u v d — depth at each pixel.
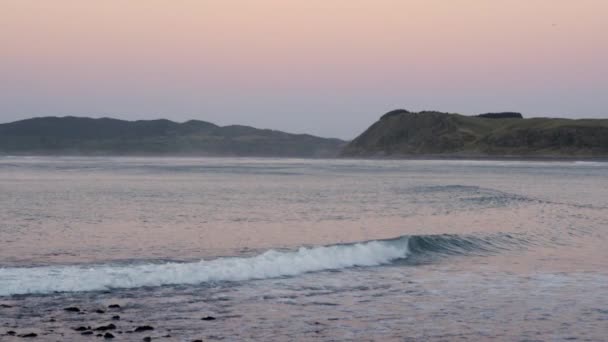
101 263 19.78
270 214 36.94
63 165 151.62
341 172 118.50
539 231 29.33
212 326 12.99
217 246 24.31
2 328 12.44
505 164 186.88
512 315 14.18
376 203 45.56
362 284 17.41
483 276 18.70
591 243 25.88
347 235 28.16
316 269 19.36
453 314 14.23
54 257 21.16
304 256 19.77
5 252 22.11
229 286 16.75
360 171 125.06
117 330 12.48
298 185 71.69
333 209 40.53
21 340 11.70
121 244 24.50
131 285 16.39
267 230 29.48
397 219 34.75
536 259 21.86
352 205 43.66
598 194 57.59
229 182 78.06
